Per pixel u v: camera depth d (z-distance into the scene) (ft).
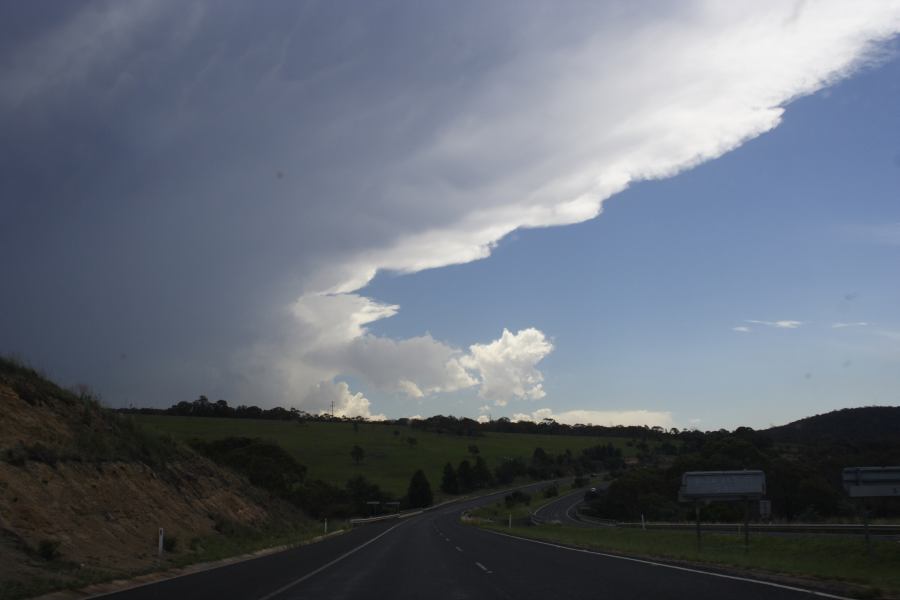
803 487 214.07
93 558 69.05
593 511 320.50
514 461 542.98
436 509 389.80
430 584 59.21
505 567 73.61
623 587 52.95
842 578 53.11
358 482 354.33
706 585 52.60
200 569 77.87
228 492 138.82
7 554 59.57
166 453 124.47
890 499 181.88
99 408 110.01
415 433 650.43
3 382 90.89
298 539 133.08
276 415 612.70
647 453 595.88
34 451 80.69
